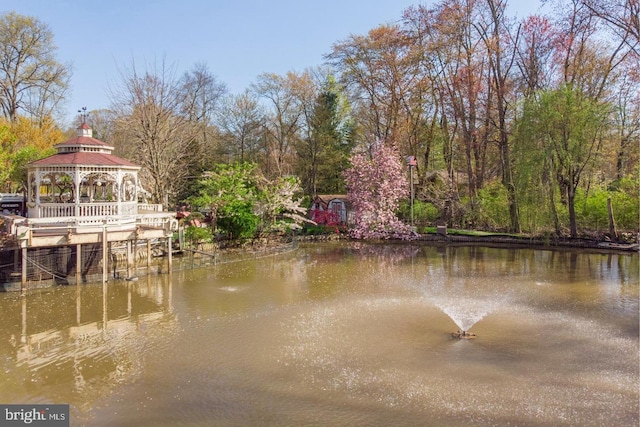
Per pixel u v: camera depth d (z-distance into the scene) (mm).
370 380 9812
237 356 11242
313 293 17625
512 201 32281
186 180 36688
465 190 41094
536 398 8945
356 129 47094
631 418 8188
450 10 35219
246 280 19938
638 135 32156
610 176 35281
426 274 21156
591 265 22828
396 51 37688
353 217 35875
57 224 19297
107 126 48781
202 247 25781
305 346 11891
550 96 27703
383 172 33875
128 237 19000
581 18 30344
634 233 28359
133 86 35938
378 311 15109
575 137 27406
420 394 9148
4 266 17297
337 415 8391
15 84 37312
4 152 25141
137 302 16188
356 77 40625
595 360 10828
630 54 30297
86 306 15641
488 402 8797
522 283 19031
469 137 36281
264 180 31453
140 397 9164
